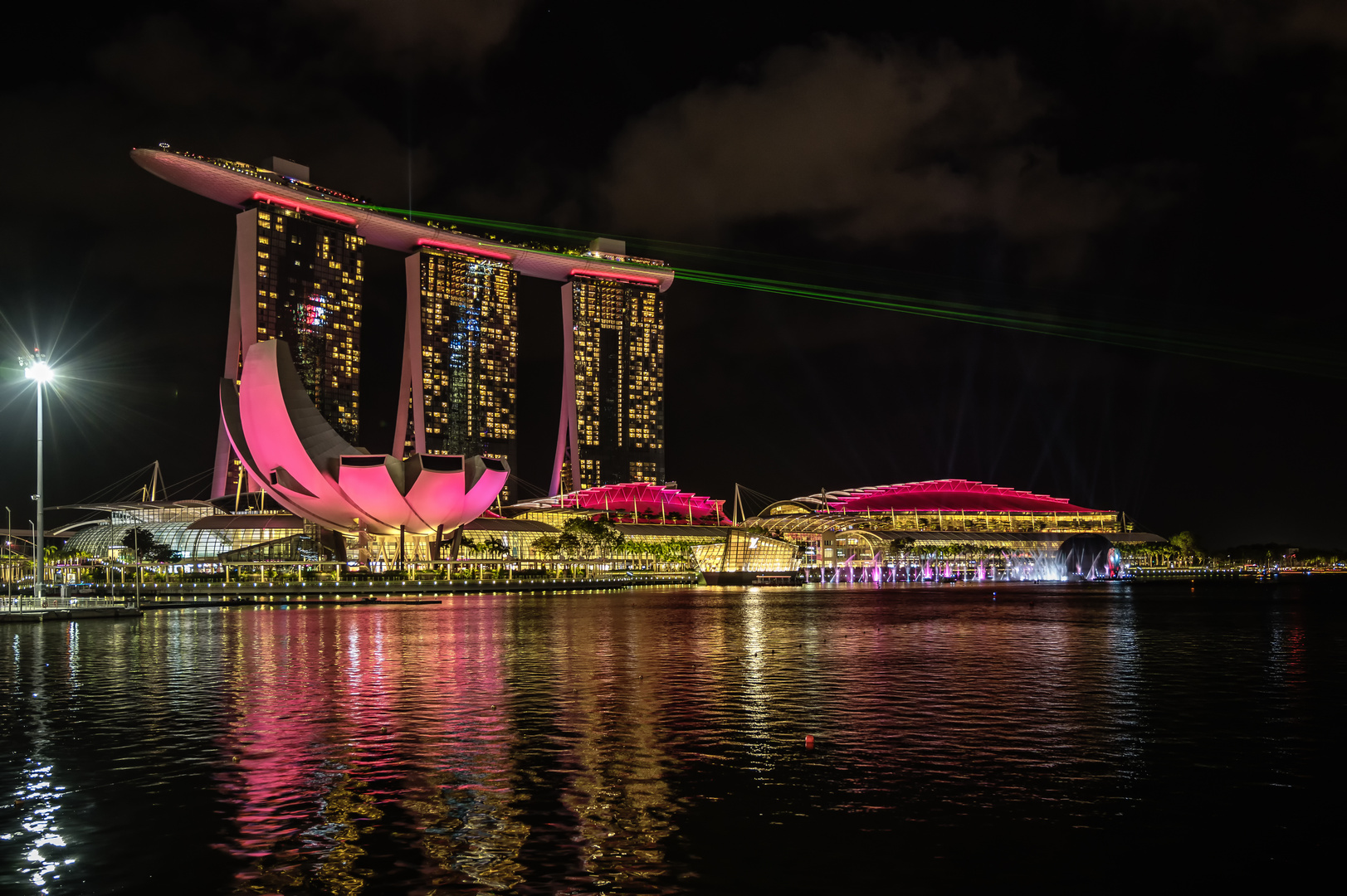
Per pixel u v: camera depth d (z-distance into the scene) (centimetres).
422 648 4744
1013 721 2608
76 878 1388
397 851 1499
